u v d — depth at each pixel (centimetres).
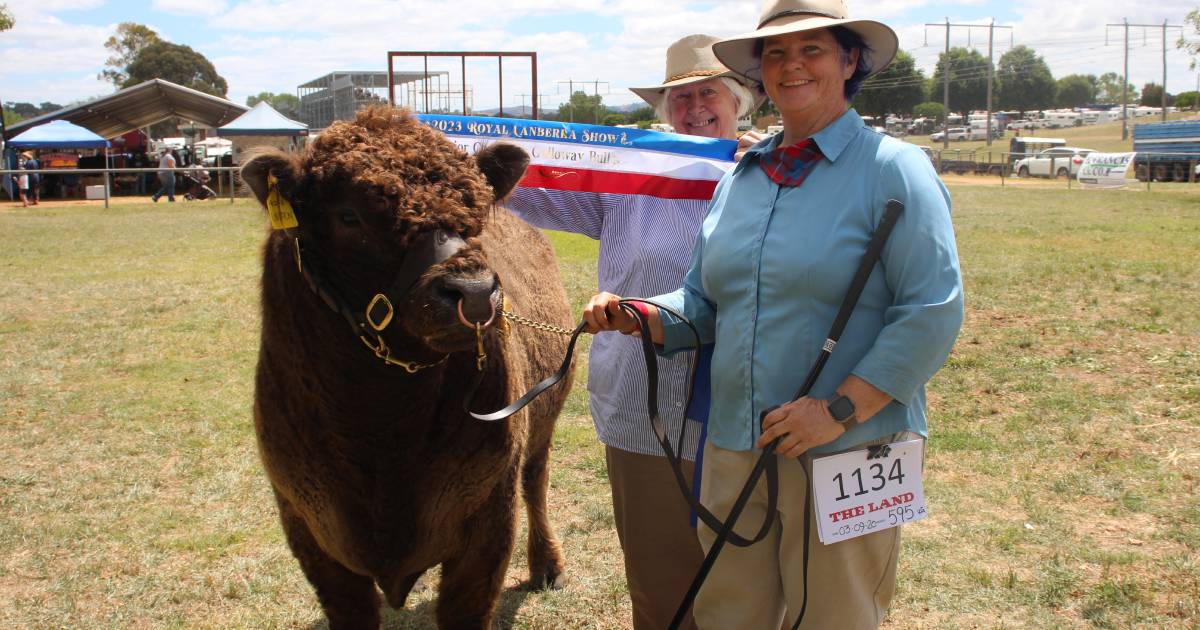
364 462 312
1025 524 520
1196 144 3856
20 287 1344
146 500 572
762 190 286
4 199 3325
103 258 1686
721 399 291
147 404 765
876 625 283
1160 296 1133
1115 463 605
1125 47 7794
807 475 267
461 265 269
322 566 352
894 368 250
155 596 455
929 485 580
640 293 379
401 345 286
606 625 441
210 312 1152
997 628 417
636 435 367
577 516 555
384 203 274
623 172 391
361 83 3212
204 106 4303
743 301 283
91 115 3941
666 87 409
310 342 304
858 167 268
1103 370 821
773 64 283
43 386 816
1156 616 418
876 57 291
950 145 8475
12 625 426
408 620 445
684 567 373
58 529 524
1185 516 520
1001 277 1297
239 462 635
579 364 858
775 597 293
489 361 336
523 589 476
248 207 2872
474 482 338
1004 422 696
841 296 265
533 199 405
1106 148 6806
